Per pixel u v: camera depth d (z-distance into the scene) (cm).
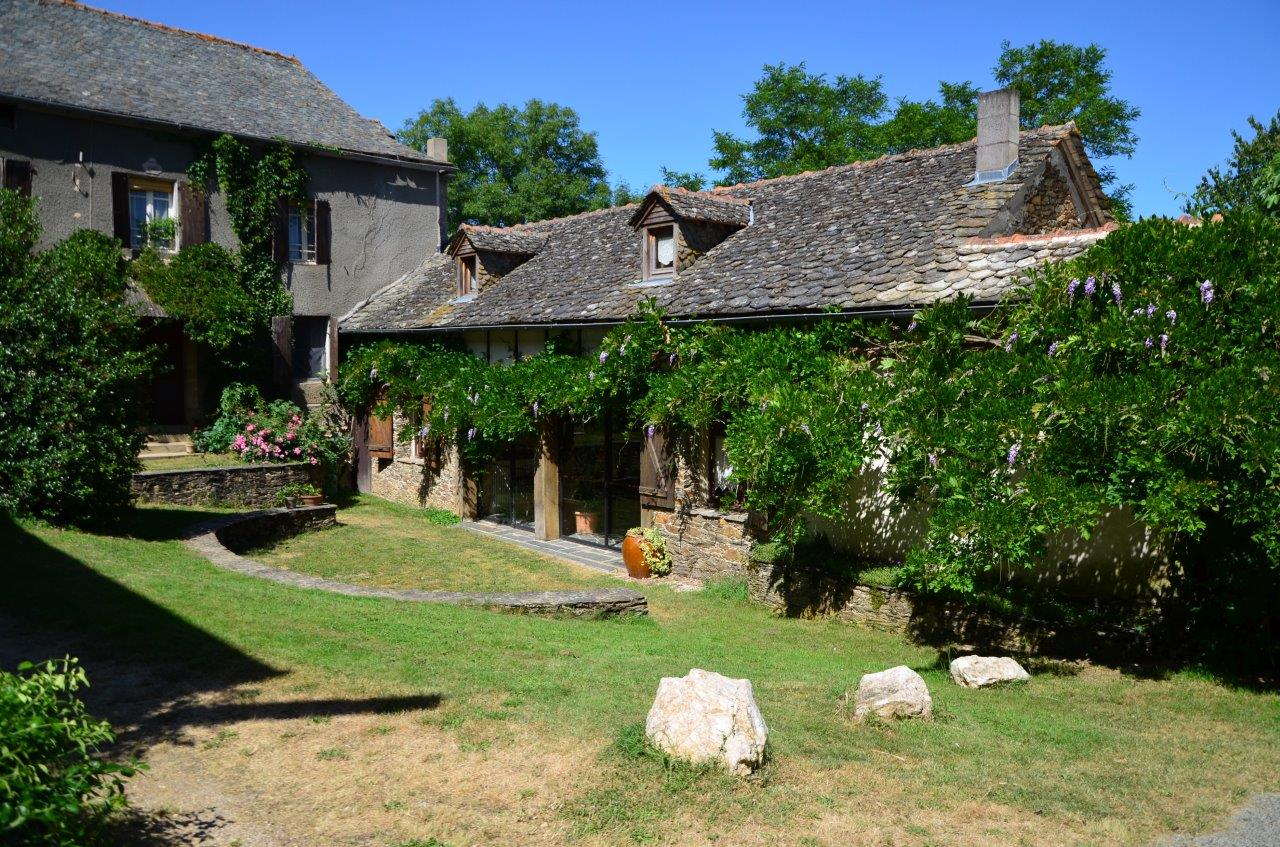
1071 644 902
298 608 887
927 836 475
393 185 2369
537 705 631
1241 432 677
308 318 2250
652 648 890
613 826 468
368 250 2327
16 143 1828
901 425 905
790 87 3322
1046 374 814
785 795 511
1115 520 915
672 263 1510
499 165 4162
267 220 2136
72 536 1148
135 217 2012
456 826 464
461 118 4141
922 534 1076
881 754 587
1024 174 1299
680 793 505
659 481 1414
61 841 352
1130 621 873
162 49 2219
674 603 1211
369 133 2395
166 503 1686
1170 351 754
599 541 1608
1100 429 753
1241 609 799
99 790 472
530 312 1627
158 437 2028
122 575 956
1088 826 493
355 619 861
